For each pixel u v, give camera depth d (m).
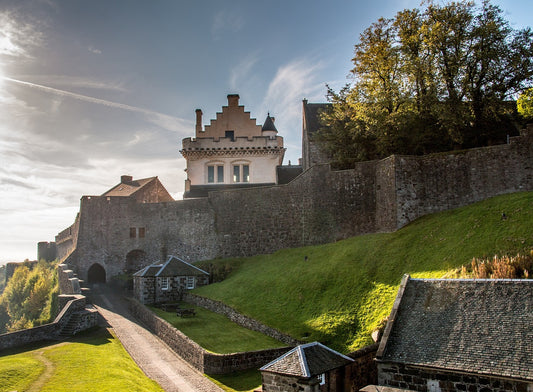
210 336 30.09
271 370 19.39
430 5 38.41
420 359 18.86
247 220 48.38
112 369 23.23
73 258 55.47
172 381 23.92
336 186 40.81
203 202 52.47
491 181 32.91
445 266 27.02
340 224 40.06
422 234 31.92
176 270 45.09
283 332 28.67
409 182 35.28
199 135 63.53
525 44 36.97
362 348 22.08
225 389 22.89
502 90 37.59
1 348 28.00
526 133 32.06
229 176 60.34
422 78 37.88
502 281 20.36
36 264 81.19
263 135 62.31
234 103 63.38
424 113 38.31
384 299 27.69
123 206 56.19
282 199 45.69
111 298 46.94
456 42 37.22
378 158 41.56
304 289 33.16
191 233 52.69
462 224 30.27
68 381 20.84
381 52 39.50
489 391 17.11
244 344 28.20
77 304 35.38
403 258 30.69
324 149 47.00
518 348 17.52
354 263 33.09
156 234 54.75
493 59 36.41
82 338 31.36
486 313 19.50
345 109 43.62
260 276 39.62
